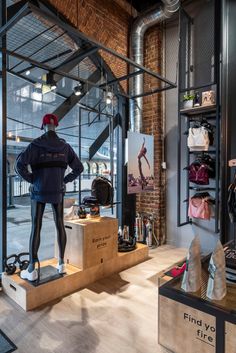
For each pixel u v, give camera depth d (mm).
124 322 2256
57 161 2719
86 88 4684
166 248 4445
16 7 3234
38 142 2621
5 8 2822
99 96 5430
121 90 4574
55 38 3863
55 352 1876
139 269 3469
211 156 4039
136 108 4527
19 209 7867
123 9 4625
